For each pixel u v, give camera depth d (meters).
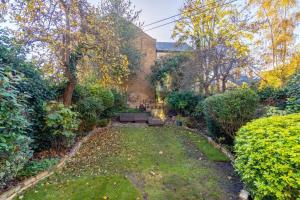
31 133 4.51
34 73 4.93
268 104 6.40
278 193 2.05
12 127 2.92
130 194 3.33
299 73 5.27
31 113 4.37
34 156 4.65
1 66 3.30
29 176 3.60
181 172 4.27
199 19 10.26
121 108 11.82
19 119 3.02
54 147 5.13
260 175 2.34
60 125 4.94
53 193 3.29
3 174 2.74
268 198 2.30
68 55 6.02
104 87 8.71
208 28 10.16
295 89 4.73
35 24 5.09
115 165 4.62
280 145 2.24
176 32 10.99
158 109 11.85
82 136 6.75
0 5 4.84
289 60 10.23
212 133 6.75
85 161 4.83
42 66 5.37
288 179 2.00
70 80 6.23
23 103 3.79
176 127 9.27
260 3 10.31
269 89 7.07
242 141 2.98
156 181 3.85
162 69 13.01
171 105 10.75
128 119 10.66
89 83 8.15
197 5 10.27
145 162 4.86
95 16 6.21
